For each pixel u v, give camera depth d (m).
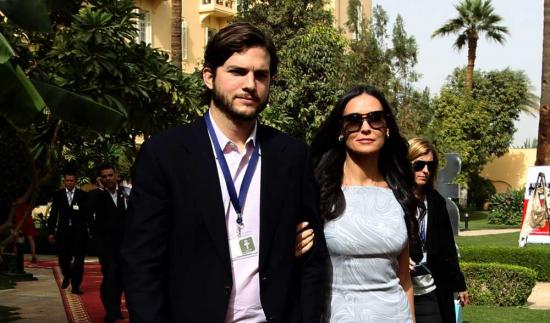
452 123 37.00
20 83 4.86
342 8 32.03
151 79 7.38
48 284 11.91
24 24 5.35
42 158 9.43
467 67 41.16
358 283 3.16
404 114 18.64
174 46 17.64
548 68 16.98
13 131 6.92
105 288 8.05
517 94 44.38
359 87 3.37
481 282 9.59
